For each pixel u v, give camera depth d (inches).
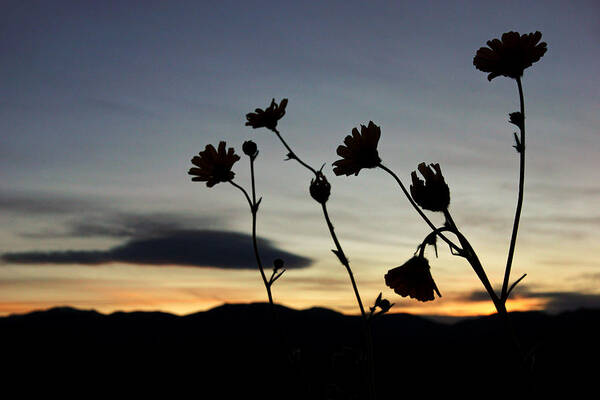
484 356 322.7
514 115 70.6
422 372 313.3
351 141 78.8
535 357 64.4
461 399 247.1
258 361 389.4
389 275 71.0
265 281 95.3
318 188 92.1
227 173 104.0
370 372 85.2
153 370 419.2
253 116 105.8
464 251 68.6
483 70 73.9
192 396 336.5
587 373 293.0
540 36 71.7
